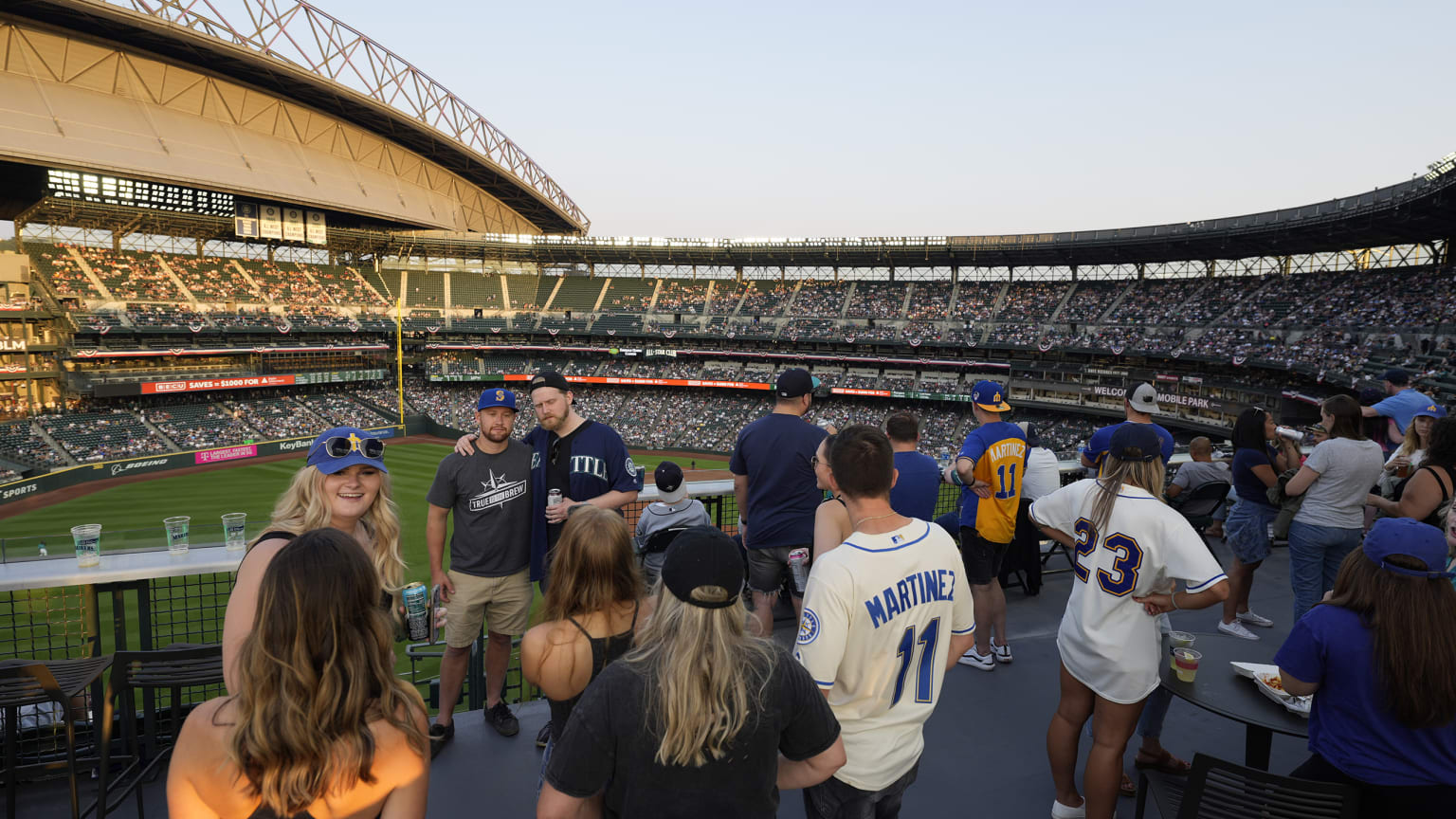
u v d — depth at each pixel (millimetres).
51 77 44156
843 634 2543
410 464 40625
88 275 47156
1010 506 4656
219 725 1867
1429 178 28078
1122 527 3170
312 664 1788
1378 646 2555
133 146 45406
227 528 4207
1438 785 2535
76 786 3256
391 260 67125
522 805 3412
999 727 4199
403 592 3266
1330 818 2617
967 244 53562
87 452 36844
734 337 58344
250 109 53656
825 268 65125
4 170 44062
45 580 3775
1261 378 38875
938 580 2721
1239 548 5348
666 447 50625
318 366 53969
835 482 2760
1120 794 3738
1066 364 48125
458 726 4129
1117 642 3160
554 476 4109
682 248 63219
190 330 46812
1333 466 4727
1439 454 4273
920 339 53188
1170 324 45375
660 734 1904
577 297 66438
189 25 46625
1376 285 38062
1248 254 46031
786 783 2266
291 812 1793
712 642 1910
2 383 40406
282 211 55531
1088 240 48469
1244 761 4008
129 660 3250
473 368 59594
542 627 2496
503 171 70875
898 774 2725
